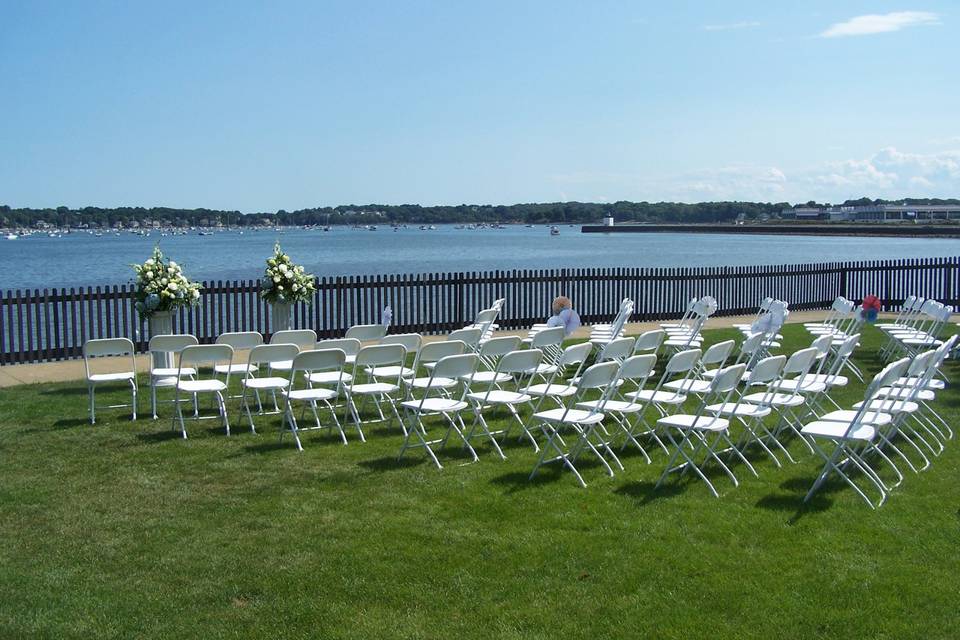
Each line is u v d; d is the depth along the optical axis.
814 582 5.00
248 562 5.31
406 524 5.93
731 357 13.16
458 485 6.81
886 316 19.42
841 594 4.85
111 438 8.29
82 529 5.86
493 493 6.61
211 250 68.56
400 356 8.46
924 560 5.30
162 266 11.45
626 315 11.62
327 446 8.03
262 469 7.27
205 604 4.77
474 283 17.25
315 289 14.91
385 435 8.46
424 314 16.72
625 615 4.62
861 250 65.75
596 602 4.77
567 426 8.81
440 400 7.81
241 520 6.03
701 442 7.27
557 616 4.62
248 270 38.44
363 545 5.57
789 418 9.01
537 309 18.02
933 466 7.31
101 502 6.41
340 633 4.45
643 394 10.24
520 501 6.42
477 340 10.31
